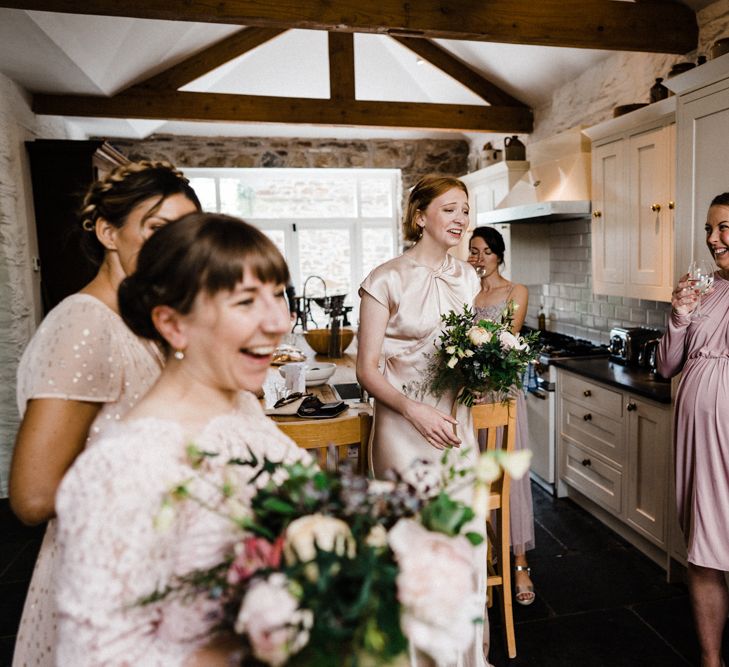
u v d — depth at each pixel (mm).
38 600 1023
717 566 1880
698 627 1977
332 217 6879
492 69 5113
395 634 549
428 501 691
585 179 3834
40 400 963
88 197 1080
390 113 5199
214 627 613
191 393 772
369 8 3104
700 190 2268
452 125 5273
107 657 610
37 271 4105
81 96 4512
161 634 640
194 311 716
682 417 1969
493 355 1712
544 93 5031
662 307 3592
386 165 6715
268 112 5027
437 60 5258
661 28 3355
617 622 2365
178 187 1096
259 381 774
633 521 2926
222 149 6340
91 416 1020
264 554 591
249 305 721
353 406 2199
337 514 637
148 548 640
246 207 6672
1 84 3740
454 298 1830
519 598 2492
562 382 3559
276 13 2998
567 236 4574
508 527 2127
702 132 2242
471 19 3209
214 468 726
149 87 4797
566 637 2277
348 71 5125
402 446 1761
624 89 4004
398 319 1796
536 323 5164
